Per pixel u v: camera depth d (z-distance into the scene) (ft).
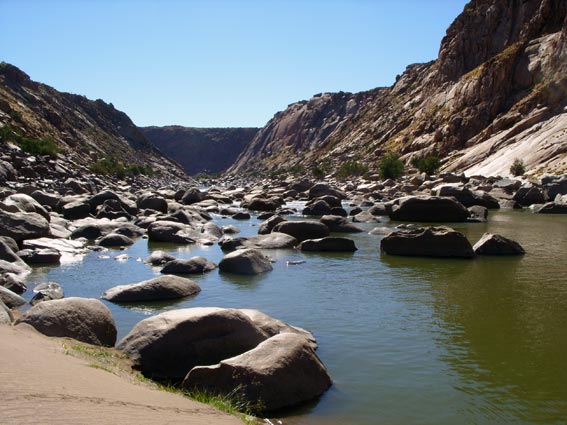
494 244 75.00
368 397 29.22
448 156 355.36
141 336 33.45
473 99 387.96
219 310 33.96
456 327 41.57
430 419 26.73
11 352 24.00
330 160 559.38
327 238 79.10
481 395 29.53
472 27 458.09
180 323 32.78
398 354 35.86
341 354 35.88
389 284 56.70
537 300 49.32
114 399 20.48
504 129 341.00
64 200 130.11
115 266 67.77
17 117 404.36
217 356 32.53
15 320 35.99
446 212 120.57
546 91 333.62
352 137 614.34
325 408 27.81
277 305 48.39
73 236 91.15
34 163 238.89
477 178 241.96
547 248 79.77
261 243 82.07
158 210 141.49
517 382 31.27
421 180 252.62
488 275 60.59
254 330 34.14
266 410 27.09
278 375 28.09
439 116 411.75
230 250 80.89
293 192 216.33
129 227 96.58
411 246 75.00
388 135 488.02
